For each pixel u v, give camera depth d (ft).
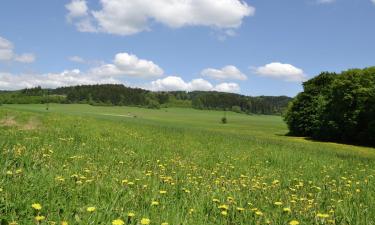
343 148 160.97
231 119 575.79
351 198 25.71
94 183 23.00
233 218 18.22
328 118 226.58
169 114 641.40
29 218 15.39
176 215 17.39
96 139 63.57
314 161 59.93
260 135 237.45
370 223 18.95
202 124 391.45
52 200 17.71
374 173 46.88
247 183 29.71
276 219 18.42
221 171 37.50
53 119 118.83
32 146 38.63
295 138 230.48
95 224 15.39
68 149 41.96
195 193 23.07
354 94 216.33
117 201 19.21
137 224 15.62
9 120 107.04
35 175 22.52
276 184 29.91
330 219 18.71
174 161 41.11
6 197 16.80
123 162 36.68
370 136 207.21
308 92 268.62
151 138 81.82
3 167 24.13
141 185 23.62
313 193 27.86
